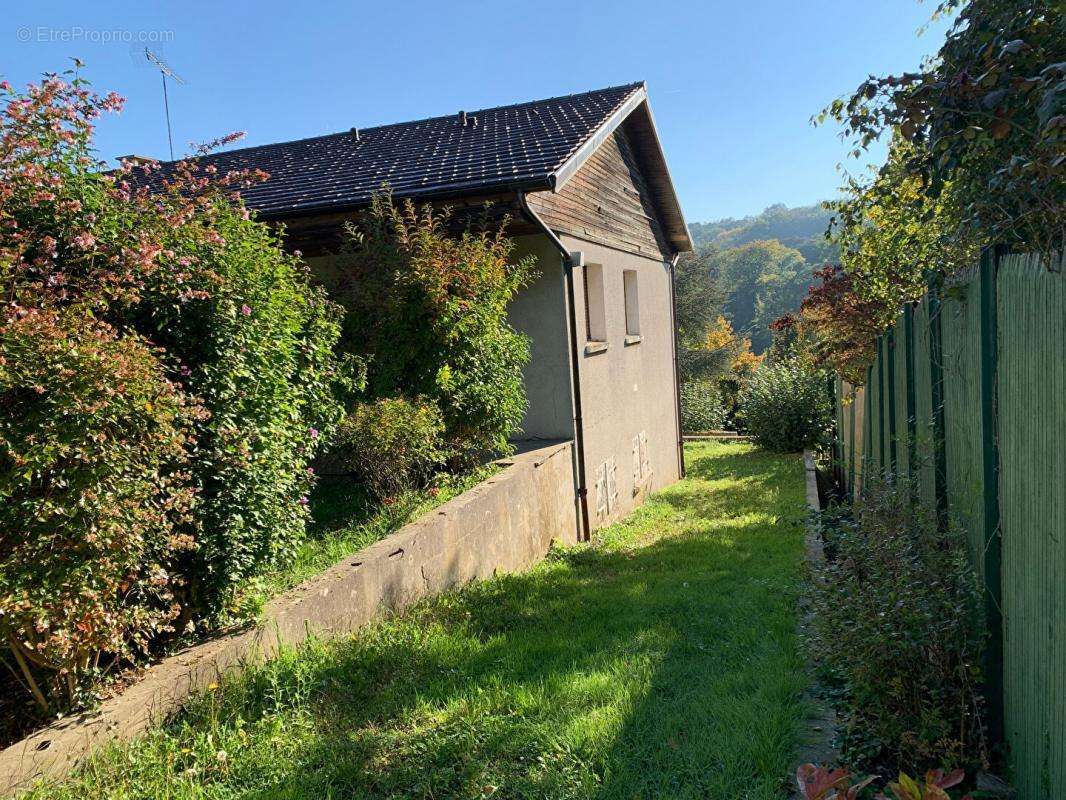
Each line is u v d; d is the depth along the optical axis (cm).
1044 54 288
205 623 409
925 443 410
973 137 308
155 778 303
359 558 522
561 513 940
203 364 405
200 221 421
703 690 394
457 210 891
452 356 774
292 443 478
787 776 300
